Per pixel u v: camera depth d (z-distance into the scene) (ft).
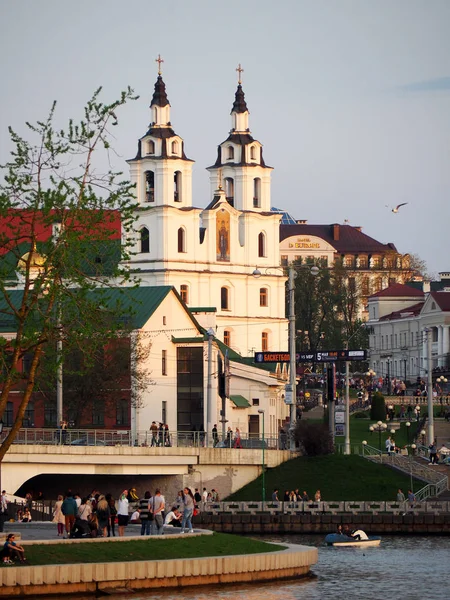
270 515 415.44
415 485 458.50
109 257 270.67
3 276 259.80
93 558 258.16
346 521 412.36
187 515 297.53
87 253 265.13
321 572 311.47
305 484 461.78
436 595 282.77
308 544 378.73
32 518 357.82
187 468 451.12
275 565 283.79
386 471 469.98
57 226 266.57
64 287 262.88
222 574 272.51
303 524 414.41
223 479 459.73
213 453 456.45
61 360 260.83
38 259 355.15
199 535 285.84
